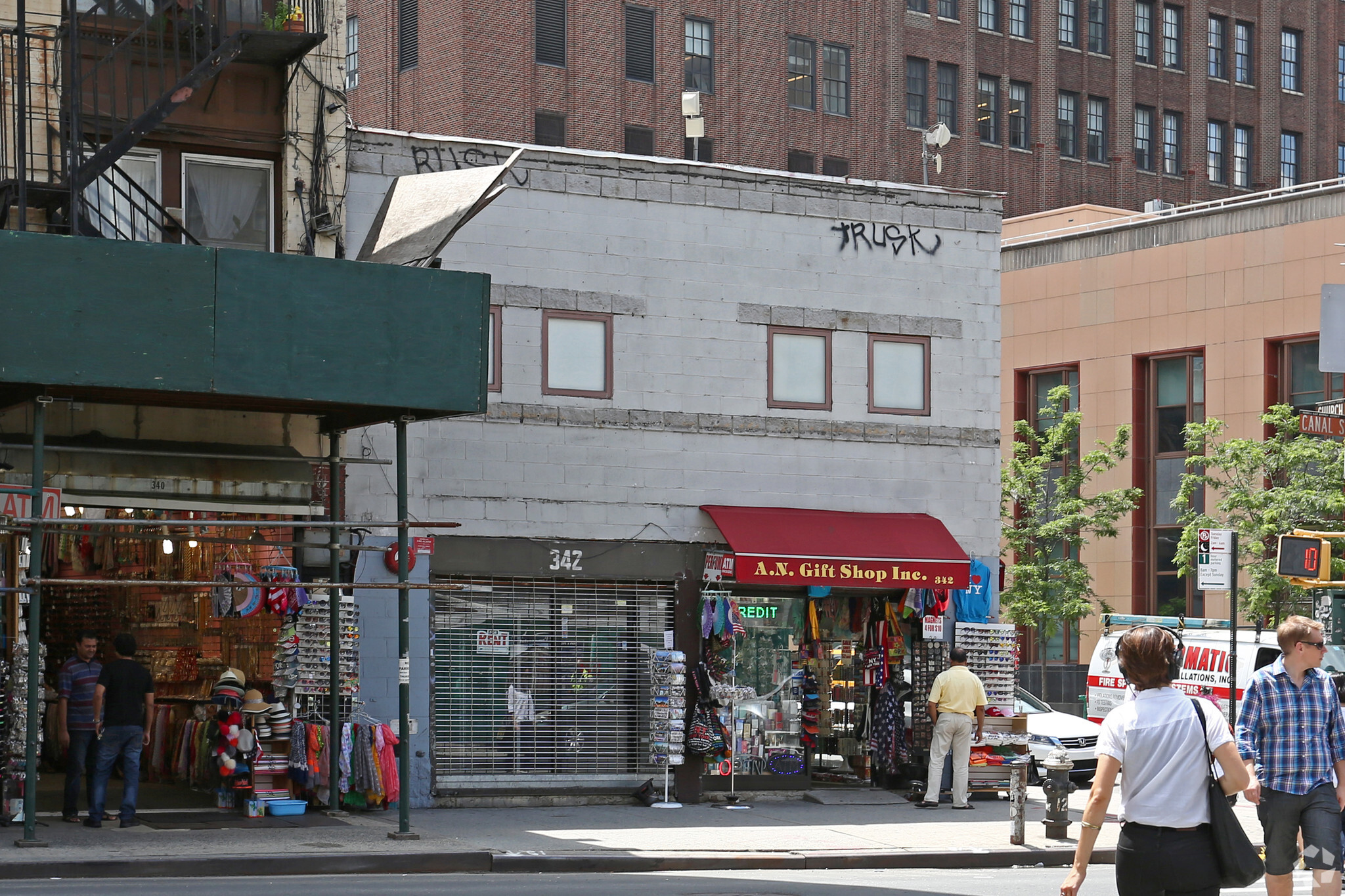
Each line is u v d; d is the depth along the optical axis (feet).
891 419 71.41
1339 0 225.56
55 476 55.98
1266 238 137.49
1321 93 222.89
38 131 56.95
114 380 47.67
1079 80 204.95
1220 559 63.98
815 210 70.59
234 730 56.44
